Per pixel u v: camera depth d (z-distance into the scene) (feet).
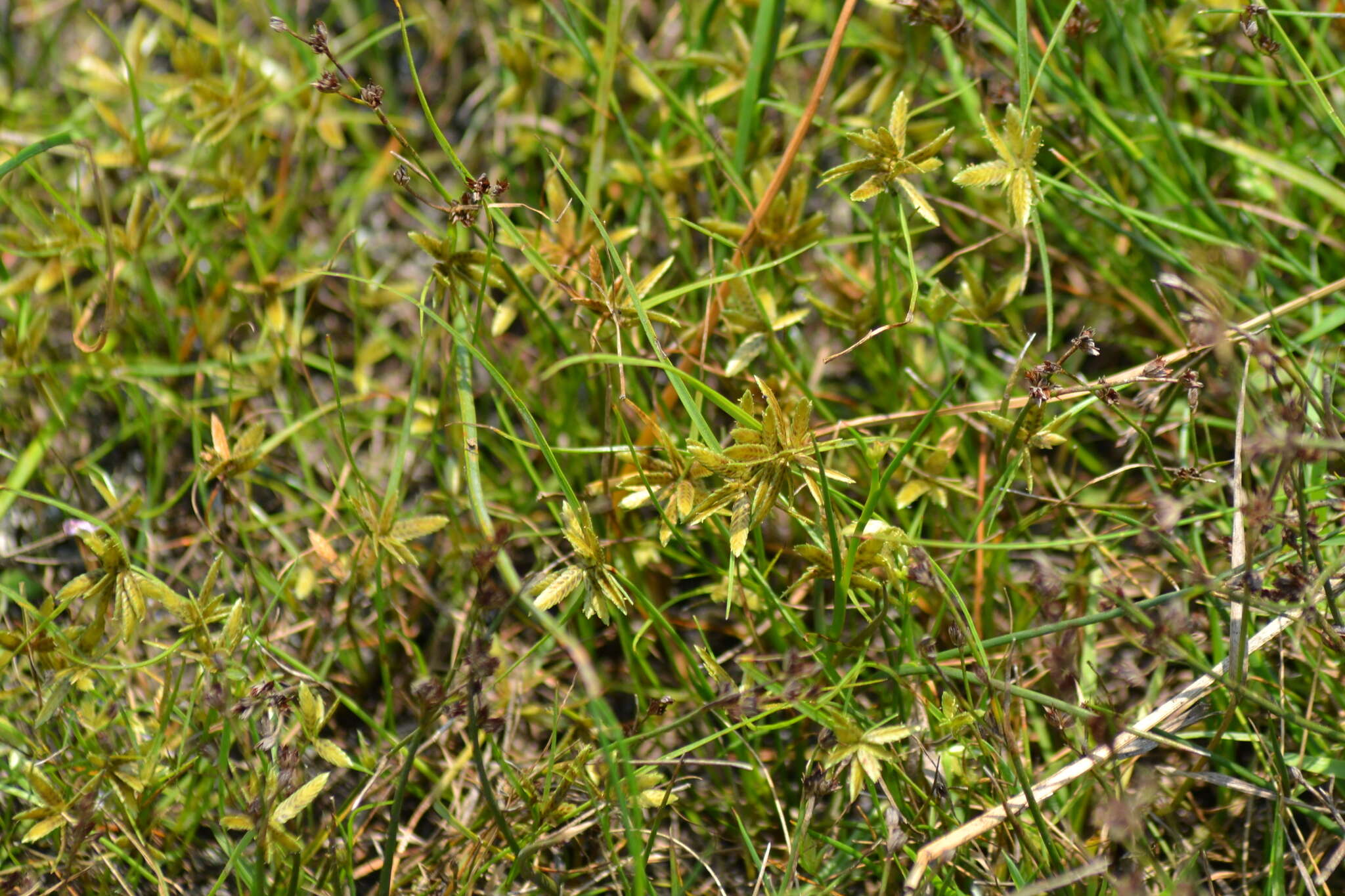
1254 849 2.59
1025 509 2.73
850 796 2.47
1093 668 2.55
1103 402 2.56
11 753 2.61
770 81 2.72
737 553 2.48
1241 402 2.48
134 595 2.50
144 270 2.77
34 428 2.78
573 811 2.52
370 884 2.60
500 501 2.76
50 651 2.51
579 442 2.76
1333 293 2.69
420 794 2.63
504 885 2.50
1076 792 2.55
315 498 2.72
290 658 2.61
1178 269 2.74
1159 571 2.58
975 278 2.62
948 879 2.53
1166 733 2.51
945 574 2.52
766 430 2.46
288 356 2.77
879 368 2.75
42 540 2.77
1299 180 2.70
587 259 2.65
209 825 2.60
